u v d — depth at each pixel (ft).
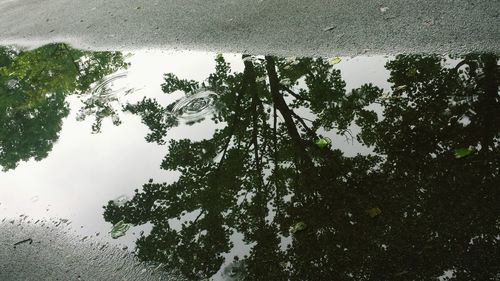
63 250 9.95
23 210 11.62
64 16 21.17
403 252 7.72
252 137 12.10
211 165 11.60
